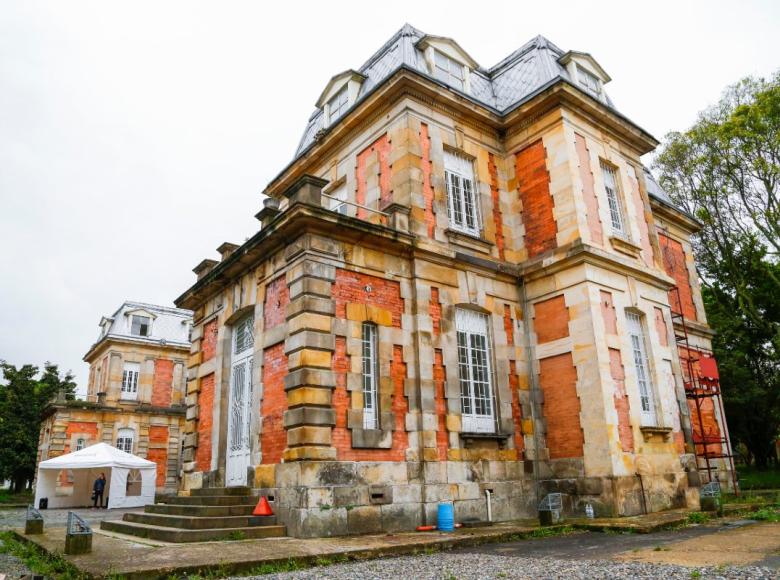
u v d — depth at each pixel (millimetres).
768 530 9602
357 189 15242
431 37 15914
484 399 13461
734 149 22672
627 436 13023
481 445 12758
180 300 16297
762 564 6305
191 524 9938
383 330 12023
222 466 13609
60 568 7371
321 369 10742
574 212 14086
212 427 14156
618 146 16625
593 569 6402
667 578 5664
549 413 13719
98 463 23422
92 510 23422
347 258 11852
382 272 12398
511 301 14609
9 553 9383
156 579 6688
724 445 19219
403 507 11047
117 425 32375
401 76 13945
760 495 17859
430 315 12805
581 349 13320
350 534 10141
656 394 14547
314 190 11734
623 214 16000
